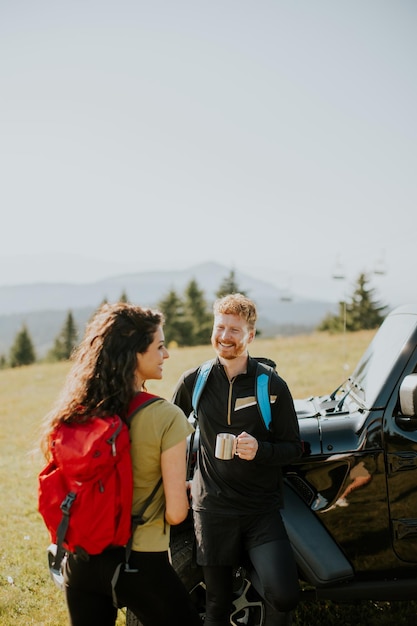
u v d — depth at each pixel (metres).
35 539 5.26
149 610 2.18
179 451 2.21
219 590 2.70
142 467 2.20
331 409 3.51
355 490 3.08
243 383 2.75
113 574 2.09
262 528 2.66
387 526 3.08
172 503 2.19
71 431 2.11
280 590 2.54
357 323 40.19
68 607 2.22
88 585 2.15
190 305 67.38
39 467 8.05
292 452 2.67
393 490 3.07
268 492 2.74
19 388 18.81
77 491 2.04
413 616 3.70
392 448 3.07
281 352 20.45
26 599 4.06
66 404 2.20
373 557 3.10
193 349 24.05
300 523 3.04
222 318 2.71
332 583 2.99
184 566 2.94
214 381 2.81
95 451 2.02
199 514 2.75
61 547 2.14
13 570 4.54
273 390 2.72
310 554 2.99
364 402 3.27
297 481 3.14
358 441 3.11
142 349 2.28
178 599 2.20
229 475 2.69
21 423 12.13
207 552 2.69
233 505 2.68
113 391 2.19
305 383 13.93
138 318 2.31
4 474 7.84
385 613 3.75
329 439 3.14
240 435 2.53
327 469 3.11
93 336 2.30
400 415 3.08
